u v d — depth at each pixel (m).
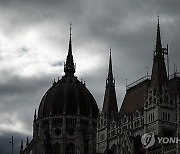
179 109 146.25
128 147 155.25
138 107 167.12
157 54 163.62
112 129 177.38
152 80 160.75
